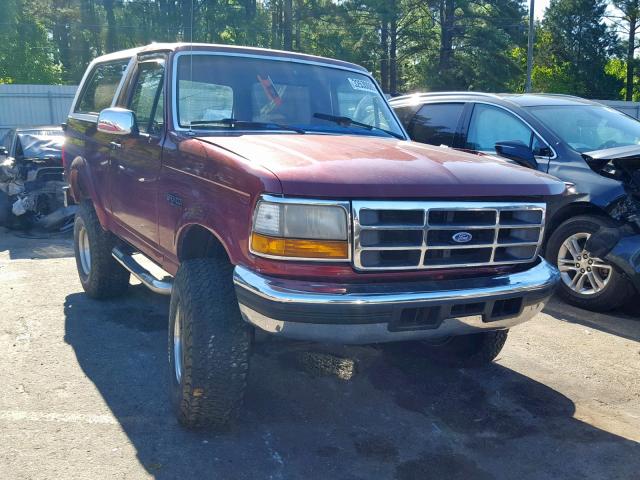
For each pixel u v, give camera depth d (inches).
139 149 185.6
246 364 142.6
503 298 141.5
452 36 1838.1
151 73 194.9
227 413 145.8
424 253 135.9
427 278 139.6
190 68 181.2
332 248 129.3
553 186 151.7
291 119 185.2
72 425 153.1
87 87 256.1
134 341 206.4
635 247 229.8
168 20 1951.3
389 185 131.4
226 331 140.8
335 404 168.1
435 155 157.9
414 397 173.5
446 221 137.7
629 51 2357.3
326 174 130.6
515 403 171.6
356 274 132.0
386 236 132.9
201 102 177.5
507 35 1831.9
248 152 144.6
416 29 1857.8
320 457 143.0
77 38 2167.8
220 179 142.7
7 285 270.4
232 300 143.3
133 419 156.6
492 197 142.5
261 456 142.4
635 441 153.9
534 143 263.9
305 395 172.4
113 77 229.6
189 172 156.4
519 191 145.0
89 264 245.4
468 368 193.0
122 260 203.0
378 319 130.3
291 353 198.5
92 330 215.3
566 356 204.5
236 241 137.0
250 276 131.9
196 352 140.3
